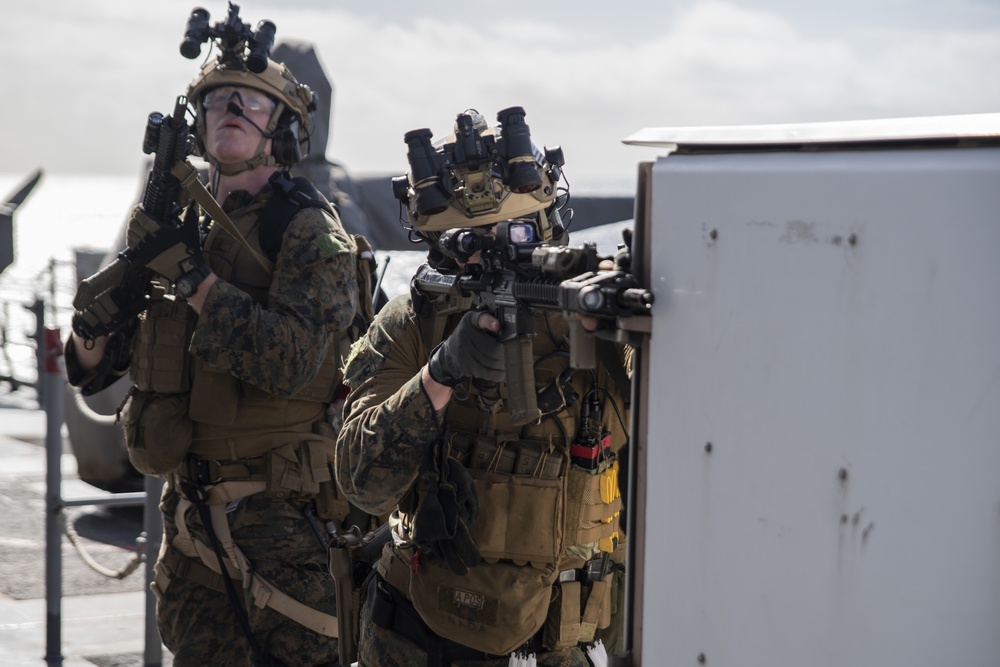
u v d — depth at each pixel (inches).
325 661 290.4
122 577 378.3
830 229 106.8
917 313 99.2
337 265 290.4
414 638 208.4
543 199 213.9
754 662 117.0
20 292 1064.2
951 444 96.9
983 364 94.5
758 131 118.8
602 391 206.8
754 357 115.7
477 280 185.0
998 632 94.3
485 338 184.4
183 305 293.4
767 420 114.6
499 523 198.8
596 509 206.8
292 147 301.0
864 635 105.0
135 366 293.4
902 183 100.3
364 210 630.5
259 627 287.9
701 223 122.8
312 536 288.7
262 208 297.7
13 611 458.3
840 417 106.4
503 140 207.3
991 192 93.8
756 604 116.4
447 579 200.8
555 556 200.2
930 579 99.1
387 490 200.1
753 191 115.5
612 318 137.9
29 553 540.7
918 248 99.0
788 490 112.3
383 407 200.4
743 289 117.0
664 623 130.0
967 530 96.2
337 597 232.2
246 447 286.8
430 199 205.6
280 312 284.2
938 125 102.9
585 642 215.6
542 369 199.6
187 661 297.3
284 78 305.1
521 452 201.0
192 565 296.0
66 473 698.8
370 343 218.1
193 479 287.9
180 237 283.3
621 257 137.9
